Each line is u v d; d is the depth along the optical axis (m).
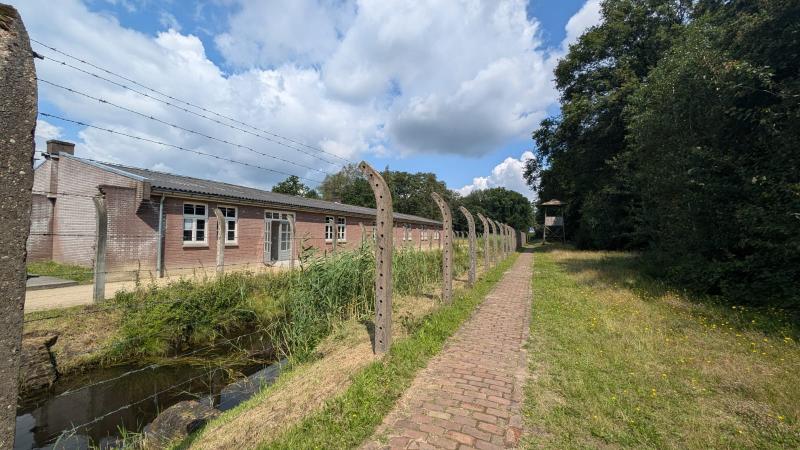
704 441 2.60
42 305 6.56
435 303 6.99
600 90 21.89
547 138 26.73
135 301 6.65
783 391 3.31
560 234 49.41
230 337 7.15
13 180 1.37
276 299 8.79
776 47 6.79
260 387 4.66
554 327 5.54
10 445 1.36
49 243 13.16
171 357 6.10
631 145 11.12
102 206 6.89
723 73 7.15
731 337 4.92
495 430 2.74
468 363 4.07
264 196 17.05
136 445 3.56
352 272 6.75
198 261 12.38
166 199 11.51
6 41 1.37
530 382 3.56
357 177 61.41
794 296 5.86
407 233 32.03
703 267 7.63
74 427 4.15
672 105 8.41
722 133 7.79
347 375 3.67
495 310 6.79
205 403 4.55
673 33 18.03
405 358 4.05
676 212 8.48
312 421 2.80
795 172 6.10
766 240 6.41
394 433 2.68
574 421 2.85
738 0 8.41
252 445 2.62
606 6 21.91
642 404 3.12
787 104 6.23
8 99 1.36
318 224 19.30
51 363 4.93
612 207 21.52
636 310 6.51
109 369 5.51
